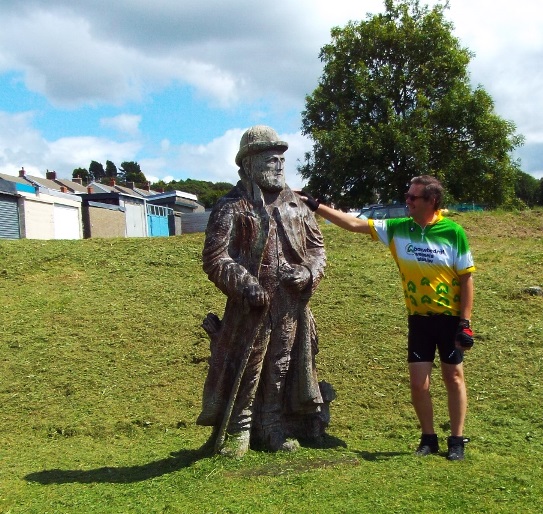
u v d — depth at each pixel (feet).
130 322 27.89
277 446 14.34
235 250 14.14
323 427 15.58
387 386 21.34
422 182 14.49
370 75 85.46
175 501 12.06
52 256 37.35
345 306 28.40
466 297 14.37
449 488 12.03
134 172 289.94
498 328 25.40
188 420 19.81
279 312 14.21
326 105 86.74
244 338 14.05
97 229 76.74
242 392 14.16
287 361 14.42
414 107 82.79
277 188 14.30
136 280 33.60
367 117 85.05
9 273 35.19
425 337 14.73
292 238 14.29
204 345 25.41
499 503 11.27
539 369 21.67
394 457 14.38
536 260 34.17
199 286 32.40
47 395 22.08
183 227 92.43
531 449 15.31
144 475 14.23
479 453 14.74
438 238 14.48
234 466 13.50
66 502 12.66
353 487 12.10
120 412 20.67
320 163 84.89
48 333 27.04
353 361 23.16
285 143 14.46
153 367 23.85
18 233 63.82
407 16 86.38
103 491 13.23
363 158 81.35
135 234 86.12
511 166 82.89
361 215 58.65
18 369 24.02
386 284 31.14
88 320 28.32
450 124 80.53
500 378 21.29
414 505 11.20
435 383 21.17
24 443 18.66
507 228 44.55
